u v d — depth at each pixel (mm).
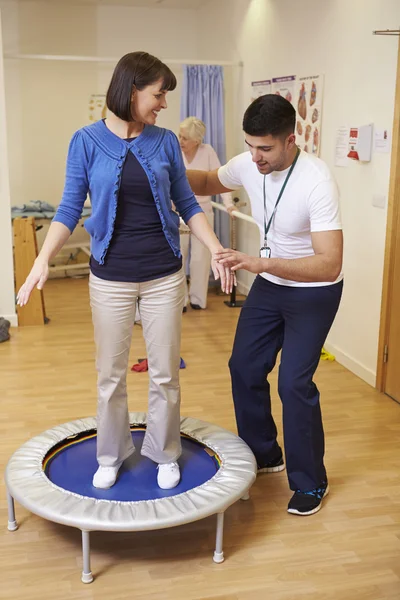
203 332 5070
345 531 2557
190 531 2561
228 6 6230
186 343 4805
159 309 2396
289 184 2426
